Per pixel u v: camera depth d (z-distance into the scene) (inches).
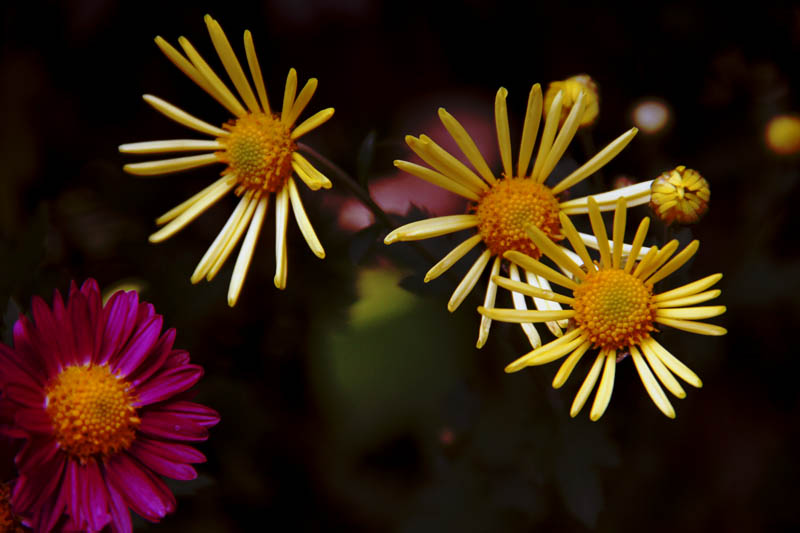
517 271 20.7
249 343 23.8
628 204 20.6
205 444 23.1
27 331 20.2
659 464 23.9
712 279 20.1
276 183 20.8
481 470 23.0
